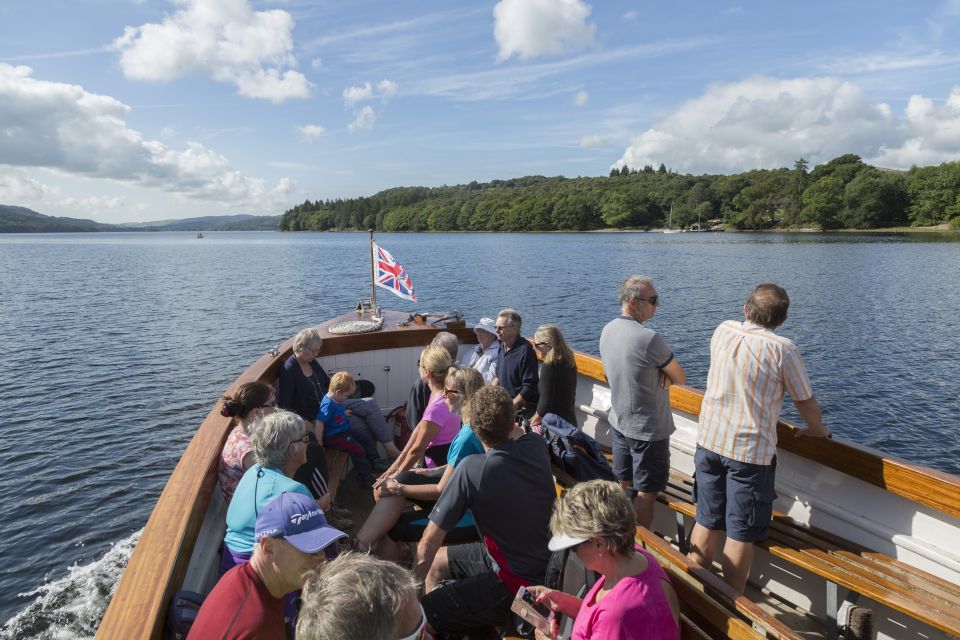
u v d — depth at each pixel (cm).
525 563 242
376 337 543
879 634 264
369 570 127
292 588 179
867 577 253
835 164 13662
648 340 317
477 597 247
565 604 212
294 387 451
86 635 648
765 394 262
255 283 4019
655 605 172
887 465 267
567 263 5516
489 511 239
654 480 332
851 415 1262
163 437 1159
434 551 245
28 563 771
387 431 452
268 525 181
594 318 2452
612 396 341
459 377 312
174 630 192
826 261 5419
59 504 912
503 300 3033
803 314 2536
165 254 8356
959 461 1048
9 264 6084
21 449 1099
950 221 10619
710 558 293
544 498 245
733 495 273
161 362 1730
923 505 261
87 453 1085
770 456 267
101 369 1645
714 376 280
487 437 241
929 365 1652
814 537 294
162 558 212
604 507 174
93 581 735
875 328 2208
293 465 246
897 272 4334
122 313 2641
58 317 2525
